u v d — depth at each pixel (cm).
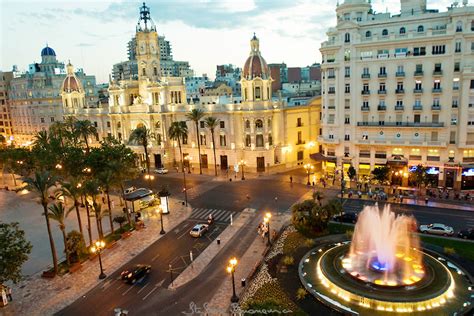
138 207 6744
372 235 4953
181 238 5506
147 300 3944
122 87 11281
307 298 3759
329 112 8112
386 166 7238
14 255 3634
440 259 4341
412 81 7106
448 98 6831
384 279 3878
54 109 14500
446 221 5609
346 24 7494
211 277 4353
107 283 4312
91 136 12175
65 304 3928
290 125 9681
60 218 4566
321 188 7694
